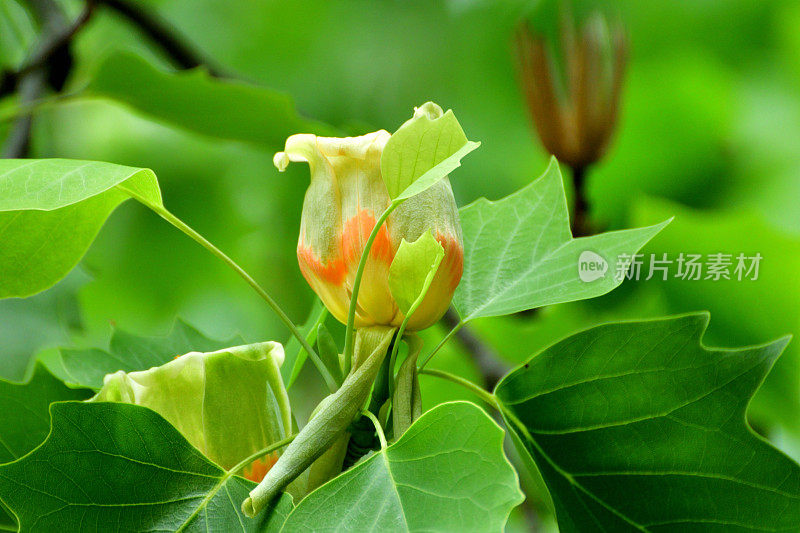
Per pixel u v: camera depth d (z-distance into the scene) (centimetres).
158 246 215
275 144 164
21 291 121
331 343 117
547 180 124
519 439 117
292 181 216
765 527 117
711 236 137
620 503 118
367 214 116
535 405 118
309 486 116
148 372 117
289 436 117
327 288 117
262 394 117
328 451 116
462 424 113
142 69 147
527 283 122
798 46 213
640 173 185
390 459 113
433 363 139
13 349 145
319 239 117
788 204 188
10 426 122
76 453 115
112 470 115
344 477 113
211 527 115
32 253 120
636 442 118
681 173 187
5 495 114
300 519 113
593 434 118
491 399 118
